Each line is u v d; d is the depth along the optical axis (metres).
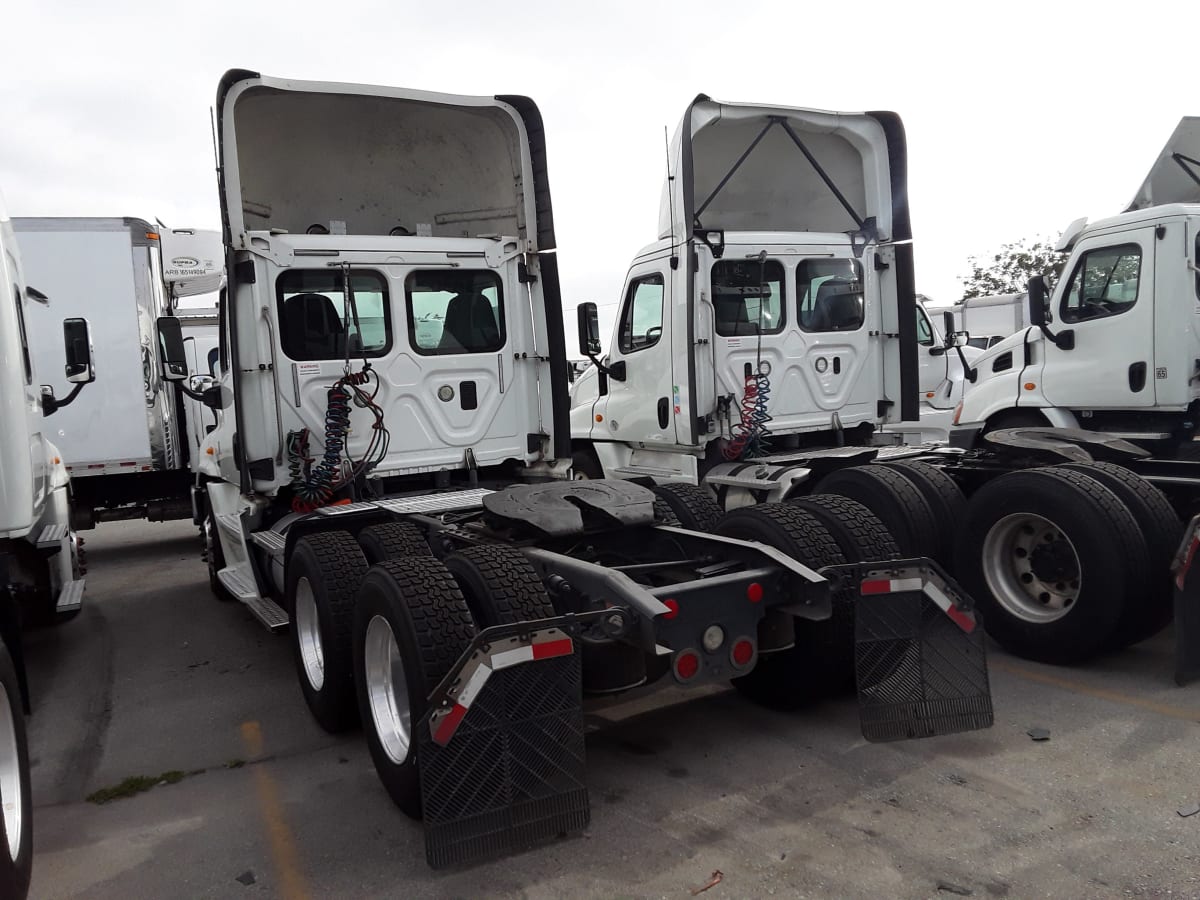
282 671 5.93
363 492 5.82
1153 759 3.86
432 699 3.14
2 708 3.11
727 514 4.76
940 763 3.93
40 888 3.33
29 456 4.36
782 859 3.24
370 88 5.68
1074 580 5.05
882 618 3.94
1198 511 5.47
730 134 7.44
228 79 5.32
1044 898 2.93
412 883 3.22
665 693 5.03
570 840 3.45
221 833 3.69
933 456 7.07
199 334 12.07
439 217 6.70
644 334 8.00
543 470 6.45
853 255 7.75
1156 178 7.91
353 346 5.79
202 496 8.30
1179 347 6.98
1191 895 2.90
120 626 7.37
